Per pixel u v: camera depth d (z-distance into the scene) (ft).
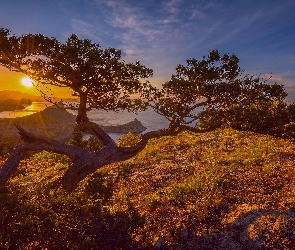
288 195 34.91
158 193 43.45
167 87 39.93
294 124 35.09
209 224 31.53
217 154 65.31
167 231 31.32
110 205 40.19
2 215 19.95
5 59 35.04
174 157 68.90
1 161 75.15
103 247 24.84
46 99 40.91
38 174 67.00
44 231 20.89
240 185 41.09
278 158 52.19
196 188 41.63
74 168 40.70
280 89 38.47
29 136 41.19
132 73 42.60
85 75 36.52
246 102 40.70
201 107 42.83
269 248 25.25
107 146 43.60
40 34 34.83
